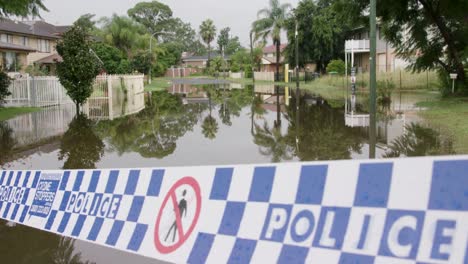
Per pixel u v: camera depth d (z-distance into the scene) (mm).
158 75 97062
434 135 12445
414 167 2246
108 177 4031
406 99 24922
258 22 65062
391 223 2275
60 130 16484
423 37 23469
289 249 2617
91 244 5176
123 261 4625
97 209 3992
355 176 2445
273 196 2783
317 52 55094
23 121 19484
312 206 2588
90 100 31734
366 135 13383
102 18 63312
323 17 53688
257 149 11727
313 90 39125
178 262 3176
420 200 2203
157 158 10883
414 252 2174
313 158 10281
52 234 5531
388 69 41375
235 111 22281
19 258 4820
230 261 2871
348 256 2379
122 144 13148
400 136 12805
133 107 26078
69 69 23125
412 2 22312
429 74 32031
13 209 4957
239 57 105875
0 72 23281
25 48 43531
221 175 3119
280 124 16750
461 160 2115
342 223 2443
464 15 21500
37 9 20438
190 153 11430
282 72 70062
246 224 2875
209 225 3084
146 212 3574
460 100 20922
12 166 10281
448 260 2076
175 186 3420
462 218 2074
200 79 89250
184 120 19016
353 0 22500
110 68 46219
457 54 22578
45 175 4707
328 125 15922
